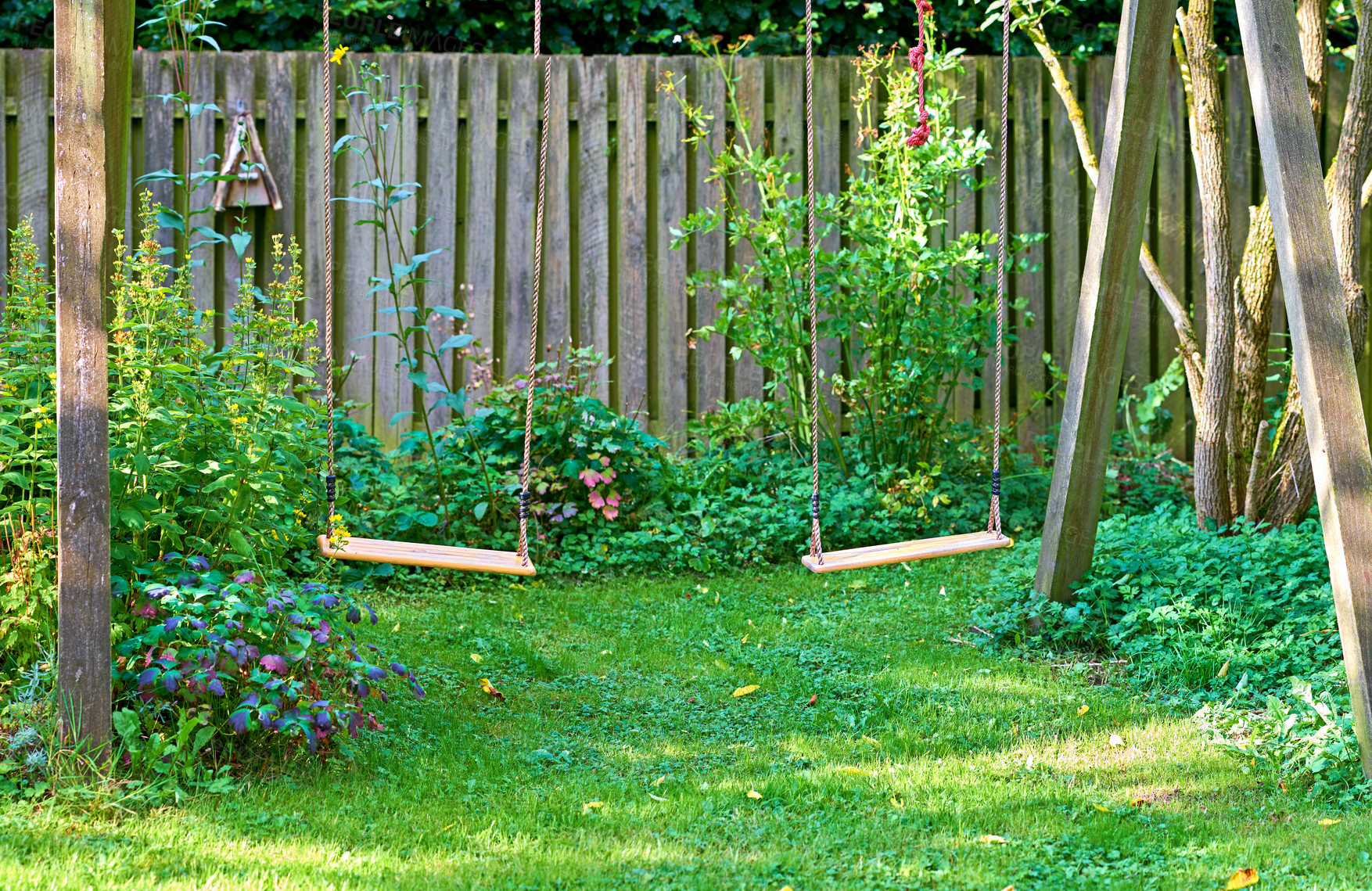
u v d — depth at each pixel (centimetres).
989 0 855
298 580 575
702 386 812
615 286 815
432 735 418
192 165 772
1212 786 384
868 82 759
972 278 737
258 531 417
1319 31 659
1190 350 668
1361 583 388
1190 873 318
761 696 471
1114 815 358
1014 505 743
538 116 790
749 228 731
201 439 403
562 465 677
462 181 801
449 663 493
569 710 453
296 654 372
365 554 433
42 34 855
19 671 372
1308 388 397
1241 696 454
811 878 313
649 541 666
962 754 413
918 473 713
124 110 424
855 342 797
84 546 348
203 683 349
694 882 310
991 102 812
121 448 382
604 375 803
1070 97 694
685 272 802
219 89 775
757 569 669
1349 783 383
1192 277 828
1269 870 321
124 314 420
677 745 421
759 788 380
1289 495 637
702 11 875
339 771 379
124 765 359
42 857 306
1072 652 523
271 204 767
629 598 608
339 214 785
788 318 734
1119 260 511
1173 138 812
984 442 775
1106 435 527
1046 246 826
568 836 340
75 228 346
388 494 647
